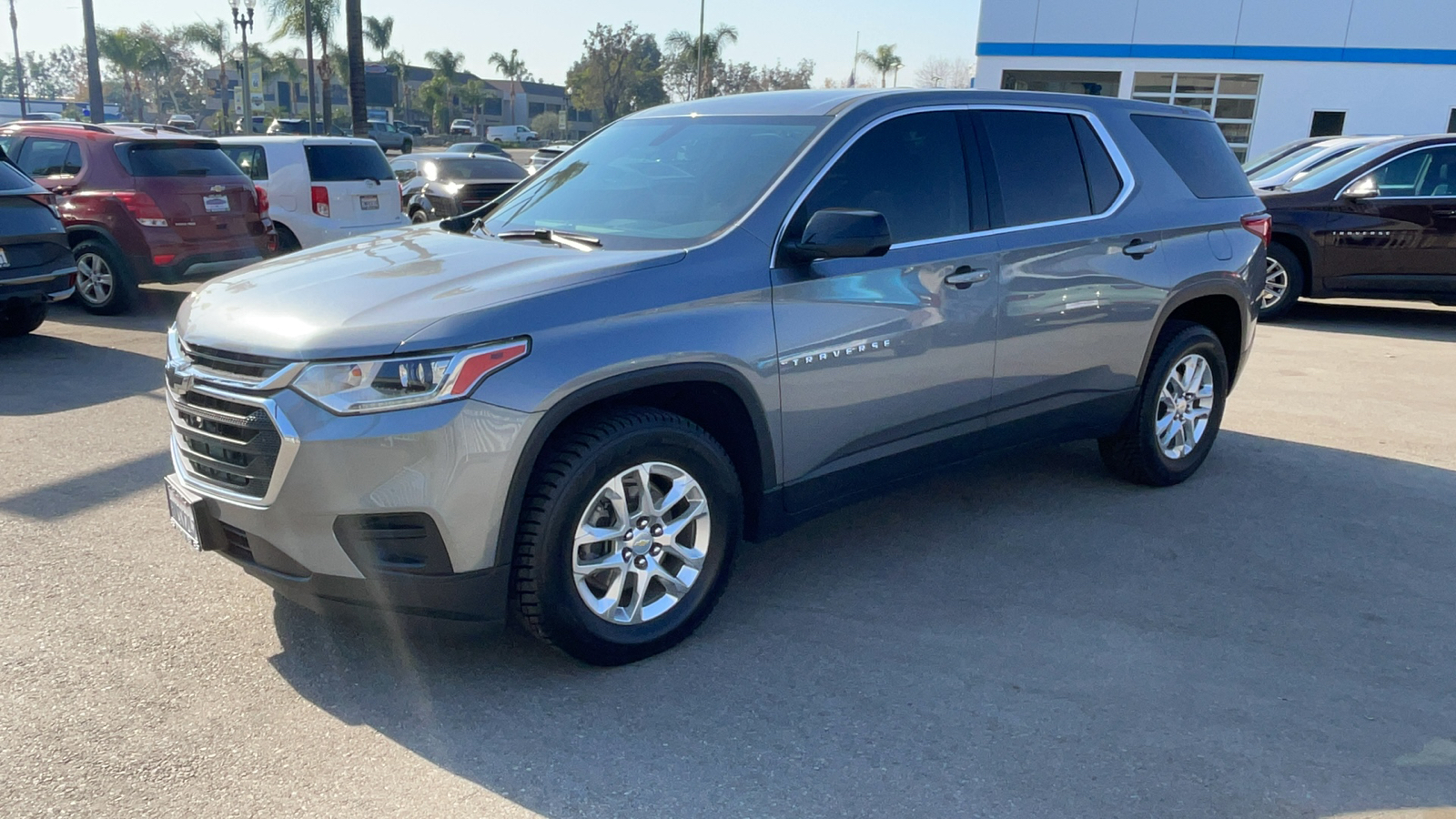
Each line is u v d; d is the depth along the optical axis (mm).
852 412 3758
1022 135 4391
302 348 2877
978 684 3277
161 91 84375
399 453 2842
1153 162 4895
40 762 2785
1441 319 10617
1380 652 3547
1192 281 4910
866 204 3812
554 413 2992
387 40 57812
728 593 3928
